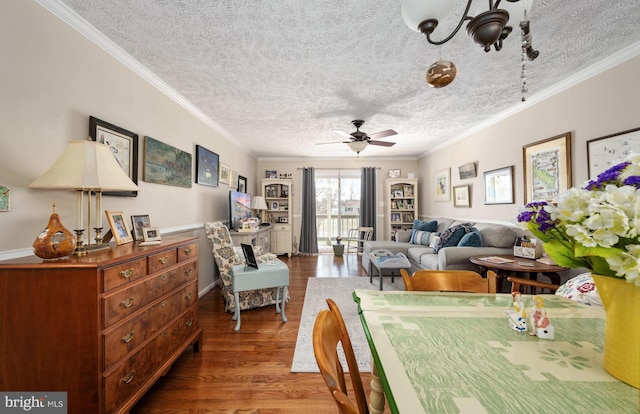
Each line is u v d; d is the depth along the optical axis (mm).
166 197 2811
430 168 5852
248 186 5809
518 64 2332
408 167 6633
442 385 644
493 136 3797
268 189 6453
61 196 1692
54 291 1205
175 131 2967
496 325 996
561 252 766
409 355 782
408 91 2877
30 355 1206
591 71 2385
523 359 763
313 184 6523
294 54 2186
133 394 1414
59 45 1653
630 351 640
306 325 2658
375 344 849
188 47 2088
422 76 2549
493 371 703
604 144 2303
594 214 631
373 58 2244
